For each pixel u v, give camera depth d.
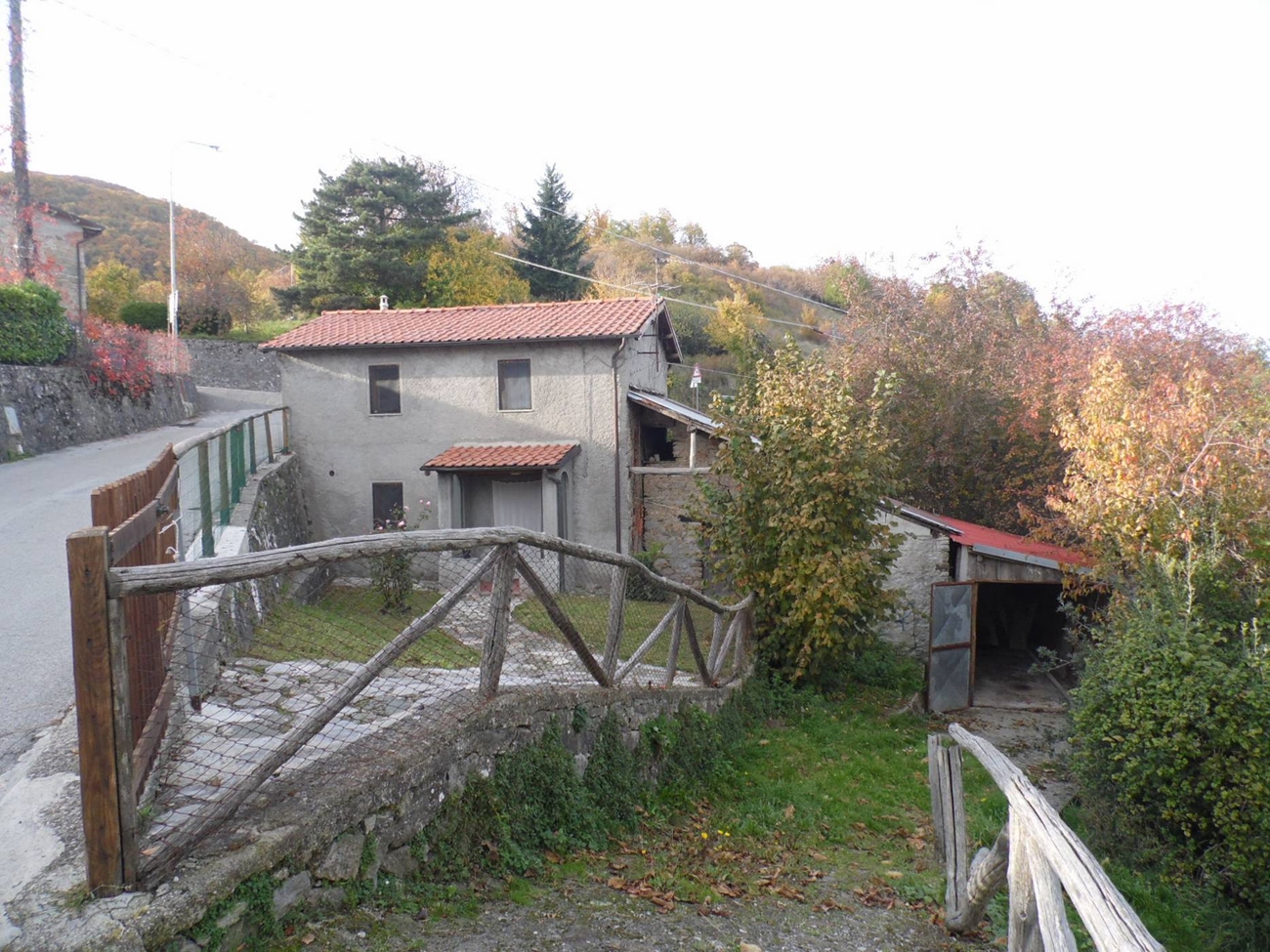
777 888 5.22
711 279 51.75
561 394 18.16
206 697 4.77
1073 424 11.22
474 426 18.45
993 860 4.46
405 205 36.97
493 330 18.38
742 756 8.15
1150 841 6.91
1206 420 9.71
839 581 10.40
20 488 12.76
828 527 10.66
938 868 5.88
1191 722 6.68
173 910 2.72
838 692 11.24
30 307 18.20
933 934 4.87
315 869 3.41
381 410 18.81
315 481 18.95
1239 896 6.39
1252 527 8.91
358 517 18.88
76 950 2.49
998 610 16.31
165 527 5.04
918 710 11.32
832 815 6.88
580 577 7.35
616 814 5.78
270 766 3.30
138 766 3.13
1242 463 9.30
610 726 5.93
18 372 17.30
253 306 41.91
